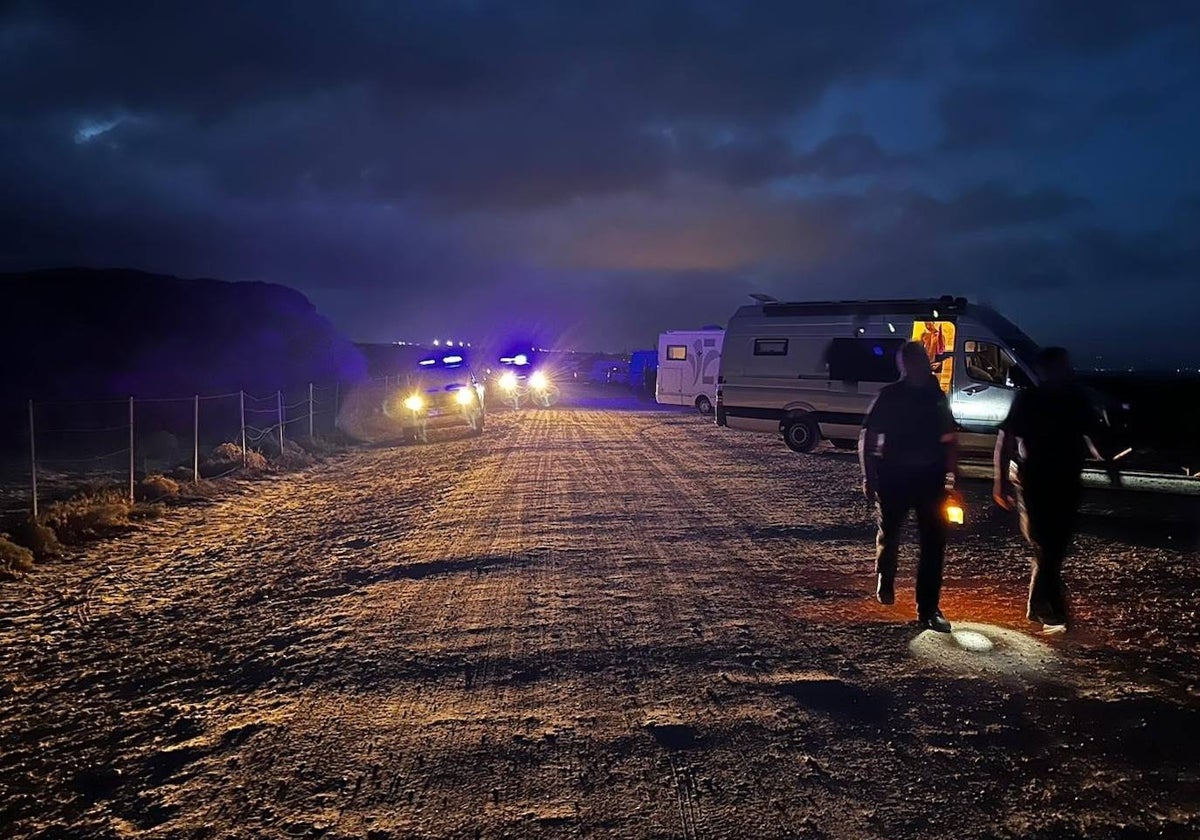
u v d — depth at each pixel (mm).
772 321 17875
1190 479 9648
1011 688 5020
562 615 6875
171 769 4375
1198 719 4555
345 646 6332
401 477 16797
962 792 3840
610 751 4355
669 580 7871
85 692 5633
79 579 8898
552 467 16484
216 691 5551
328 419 28266
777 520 10625
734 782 3986
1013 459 6000
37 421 27141
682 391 32219
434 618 6949
